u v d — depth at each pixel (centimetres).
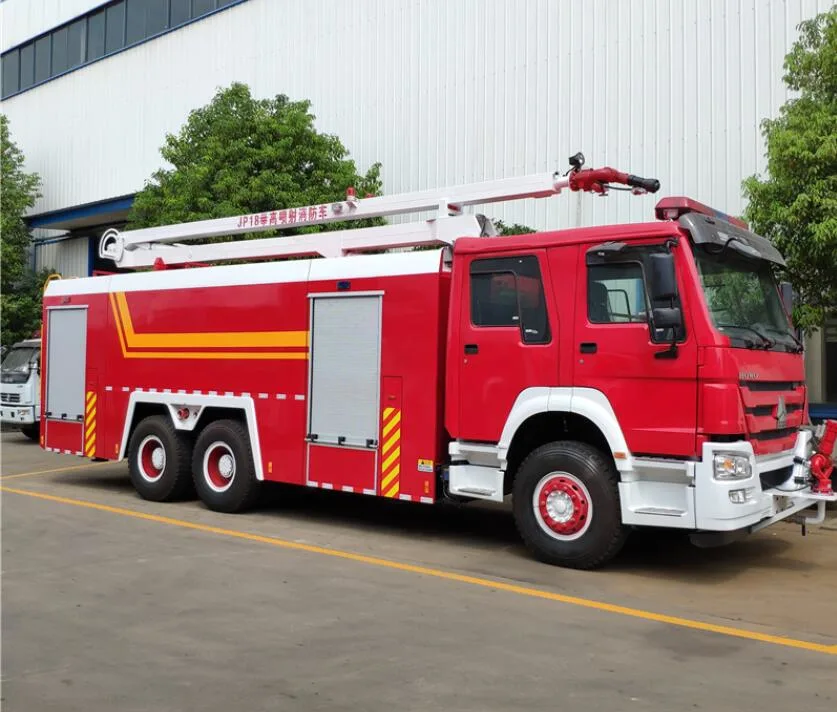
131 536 843
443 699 431
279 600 614
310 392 879
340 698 432
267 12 2016
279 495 1023
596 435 731
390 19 1745
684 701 430
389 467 813
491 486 754
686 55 1304
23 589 642
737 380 646
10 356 1792
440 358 788
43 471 1345
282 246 1027
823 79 946
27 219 2739
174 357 1015
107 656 495
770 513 673
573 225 1429
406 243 920
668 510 664
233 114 1650
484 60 1575
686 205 679
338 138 1745
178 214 1603
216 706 422
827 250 912
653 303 659
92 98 2542
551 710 417
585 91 1423
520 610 595
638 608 607
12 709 419
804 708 422
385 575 695
